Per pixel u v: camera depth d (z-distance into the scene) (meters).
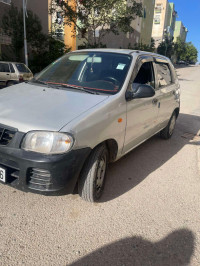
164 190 3.40
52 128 2.31
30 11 16.72
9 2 16.78
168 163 4.31
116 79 3.25
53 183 2.33
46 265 2.06
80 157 2.42
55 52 18.52
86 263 2.12
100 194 2.99
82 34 17.47
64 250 2.23
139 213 2.85
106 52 3.73
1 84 10.62
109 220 2.68
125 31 16.86
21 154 2.28
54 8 16.94
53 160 2.25
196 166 4.29
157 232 2.57
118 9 15.41
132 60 3.49
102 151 2.79
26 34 16.64
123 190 3.30
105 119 2.72
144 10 37.66
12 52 17.42
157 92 4.12
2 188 3.05
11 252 2.15
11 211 2.66
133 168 3.99
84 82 3.31
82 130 2.42
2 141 2.40
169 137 5.62
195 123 7.48
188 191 3.43
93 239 2.39
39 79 3.64
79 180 2.74
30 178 2.36
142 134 3.85
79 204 2.89
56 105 2.66
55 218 2.63
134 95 3.16
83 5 15.54
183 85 18.67
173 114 5.37
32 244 2.26
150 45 44.16
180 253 2.32
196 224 2.74
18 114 2.49
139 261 2.19
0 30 16.55
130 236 2.47
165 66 4.82
